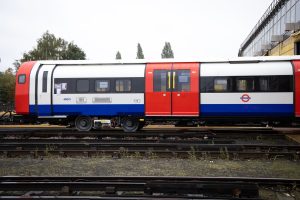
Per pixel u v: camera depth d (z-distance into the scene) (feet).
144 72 52.90
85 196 21.84
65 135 50.55
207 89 51.49
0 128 63.57
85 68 54.65
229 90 51.06
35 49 192.75
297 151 37.81
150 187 22.70
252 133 52.34
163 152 36.27
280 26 107.45
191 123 53.52
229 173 29.73
